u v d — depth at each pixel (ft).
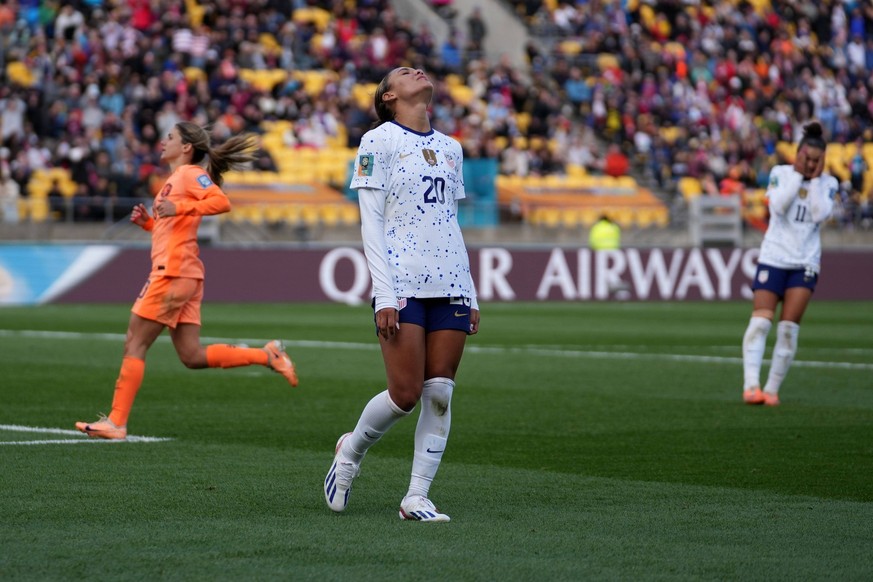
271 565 58.70
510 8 446.60
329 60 391.65
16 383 139.64
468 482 82.69
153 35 362.53
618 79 426.51
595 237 335.67
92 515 70.13
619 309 296.10
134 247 296.30
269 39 388.98
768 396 127.75
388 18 401.90
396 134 69.46
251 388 137.90
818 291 350.84
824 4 486.79
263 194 335.06
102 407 120.57
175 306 98.73
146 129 323.98
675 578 56.70
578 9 454.81
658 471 87.30
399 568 58.23
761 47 466.29
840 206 380.17
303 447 97.30
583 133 409.69
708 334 222.28
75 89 332.19
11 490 77.46
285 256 305.73
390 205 69.21
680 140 416.26
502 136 391.45
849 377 154.71
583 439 102.89
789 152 433.48
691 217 362.33
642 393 136.26
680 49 448.24
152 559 59.67
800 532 66.80
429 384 69.82
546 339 209.87
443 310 69.72
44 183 318.24
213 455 92.63
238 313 265.54
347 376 150.61
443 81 398.83
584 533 66.44
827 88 458.91
